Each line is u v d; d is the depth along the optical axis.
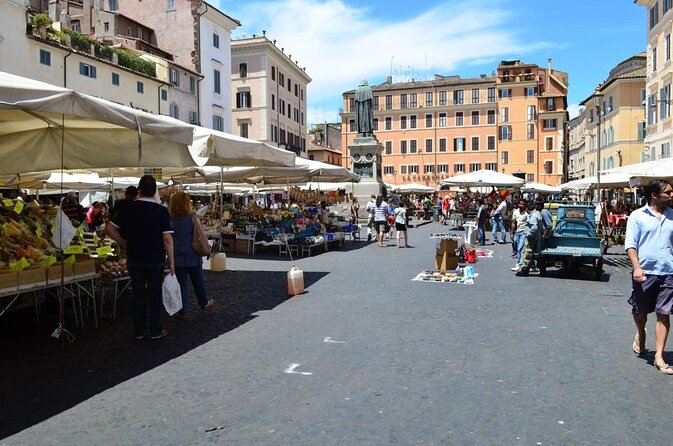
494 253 18.78
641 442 4.18
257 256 17.28
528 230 12.88
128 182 22.25
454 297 10.19
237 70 58.62
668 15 33.03
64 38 29.06
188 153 9.91
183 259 8.50
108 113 6.65
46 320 8.34
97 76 31.14
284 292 10.71
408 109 85.50
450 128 84.00
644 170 13.81
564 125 83.06
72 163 9.73
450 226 34.72
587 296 10.40
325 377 5.68
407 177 86.00
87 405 4.95
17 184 15.93
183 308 8.45
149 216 7.17
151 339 7.24
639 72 47.88
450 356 6.40
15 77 6.54
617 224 22.61
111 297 9.95
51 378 5.69
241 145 11.43
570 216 13.05
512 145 81.50
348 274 13.16
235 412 4.77
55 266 7.36
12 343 7.04
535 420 4.57
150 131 7.50
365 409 4.81
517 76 81.56
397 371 5.86
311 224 18.78
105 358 6.39
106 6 46.19
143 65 35.94
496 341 7.07
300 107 70.12
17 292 6.74
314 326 7.90
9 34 25.23
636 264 6.05
